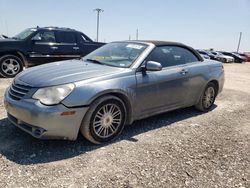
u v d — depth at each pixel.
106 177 3.25
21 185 3.01
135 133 4.65
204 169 3.56
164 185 3.15
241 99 7.84
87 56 5.40
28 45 9.70
